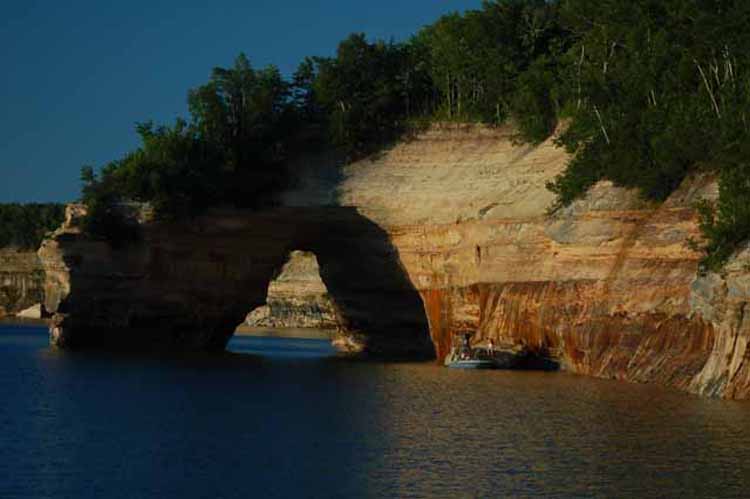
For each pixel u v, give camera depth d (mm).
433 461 30250
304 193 80000
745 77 56531
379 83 82312
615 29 68750
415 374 59750
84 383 51812
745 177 48719
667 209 53875
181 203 79312
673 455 31062
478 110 78688
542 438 34125
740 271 43156
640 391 47719
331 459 30547
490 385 51781
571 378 55500
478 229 67688
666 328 52750
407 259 76375
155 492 26547
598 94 64250
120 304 81125
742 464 29797
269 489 26859
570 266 58875
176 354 77000
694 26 61438
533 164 70125
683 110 56312
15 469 28891
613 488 26938
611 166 58094
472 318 69000
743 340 43500
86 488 26875
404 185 77062
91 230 79062
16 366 61875
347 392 48719
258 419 38688
